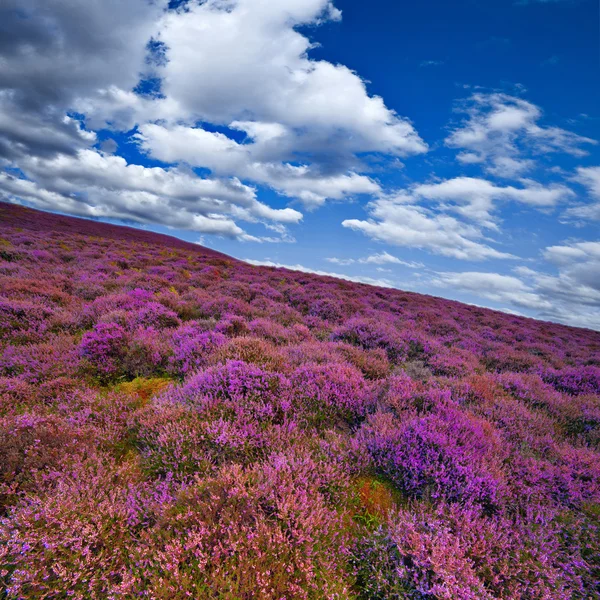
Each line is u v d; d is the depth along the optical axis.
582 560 3.18
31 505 2.98
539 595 2.87
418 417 5.09
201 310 11.72
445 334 15.77
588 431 6.54
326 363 7.23
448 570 2.83
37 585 2.43
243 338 7.44
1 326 7.73
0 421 3.96
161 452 4.01
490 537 3.23
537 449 5.16
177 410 4.69
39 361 6.38
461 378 8.14
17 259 16.44
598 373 9.62
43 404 5.05
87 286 12.62
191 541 2.70
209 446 4.14
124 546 2.91
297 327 10.60
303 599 2.52
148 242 46.81
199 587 2.49
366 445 4.55
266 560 2.70
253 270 26.98
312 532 3.03
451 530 3.36
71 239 28.08
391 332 11.55
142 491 3.50
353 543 3.22
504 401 6.62
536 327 22.75
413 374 8.22
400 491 4.05
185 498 3.24
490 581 3.00
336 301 16.81
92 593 2.46
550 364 12.05
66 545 2.71
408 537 3.08
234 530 2.80
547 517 3.58
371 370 7.88
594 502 4.08
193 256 33.12
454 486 3.85
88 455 3.87
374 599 2.89
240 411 4.76
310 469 3.87
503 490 3.92
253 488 3.22
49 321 8.47
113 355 6.91
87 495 3.24
